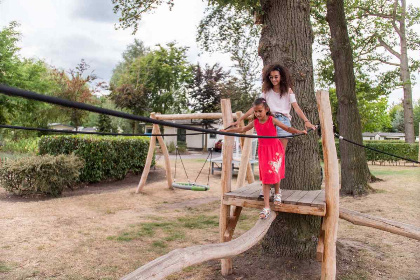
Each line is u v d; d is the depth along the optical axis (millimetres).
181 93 36938
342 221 6992
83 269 4449
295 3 4992
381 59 18672
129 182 12305
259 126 3773
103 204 8352
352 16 14922
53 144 11305
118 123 34625
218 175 14469
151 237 5883
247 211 8109
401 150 20516
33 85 21703
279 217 4797
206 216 7527
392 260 4832
